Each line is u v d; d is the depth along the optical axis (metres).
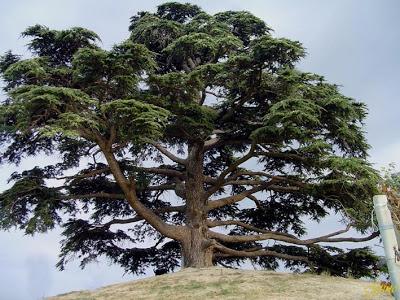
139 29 22.09
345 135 18.80
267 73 18.47
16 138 18.42
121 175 19.16
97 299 15.04
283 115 16.11
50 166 21.22
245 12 22.19
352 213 18.89
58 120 14.92
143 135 15.87
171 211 22.67
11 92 15.04
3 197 18.53
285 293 13.76
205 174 25.98
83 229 22.33
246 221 25.06
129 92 17.66
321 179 19.45
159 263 25.48
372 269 20.98
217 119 20.83
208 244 20.36
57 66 18.62
